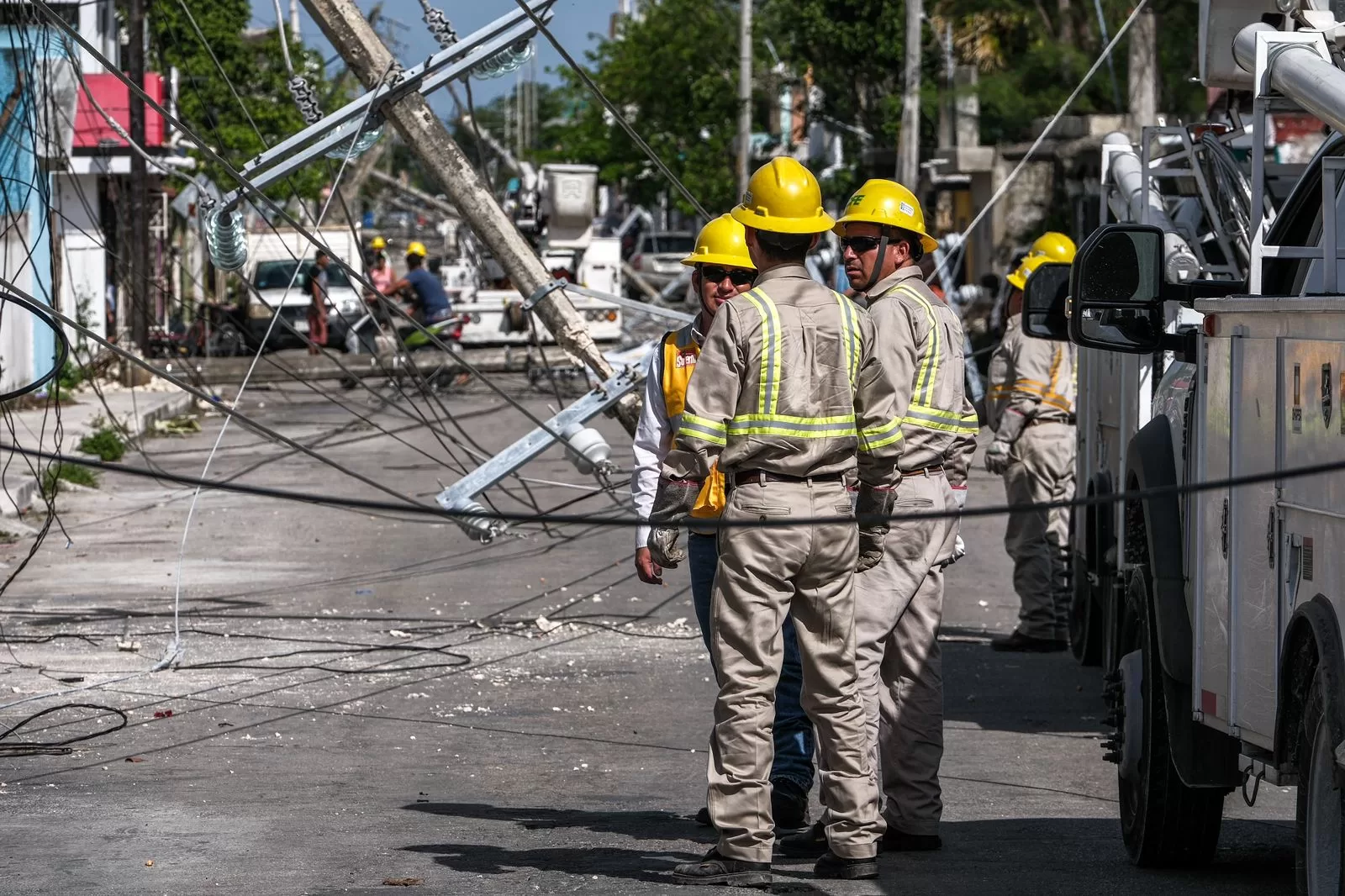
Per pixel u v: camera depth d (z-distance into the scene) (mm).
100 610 18500
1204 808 9617
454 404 44625
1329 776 7363
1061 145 47094
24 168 25609
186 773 12125
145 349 44906
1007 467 17281
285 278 61250
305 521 25797
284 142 18031
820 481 9086
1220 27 12539
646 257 88000
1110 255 9875
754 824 9242
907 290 10164
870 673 9977
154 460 33219
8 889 9117
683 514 9070
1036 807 11555
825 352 9047
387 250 83500
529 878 9398
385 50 18281
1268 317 8164
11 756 12570
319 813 11031
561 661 16500
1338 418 7297
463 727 13812
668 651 17062
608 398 18250
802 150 87062
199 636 17250
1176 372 10820
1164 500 9758
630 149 88938
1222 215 13898
